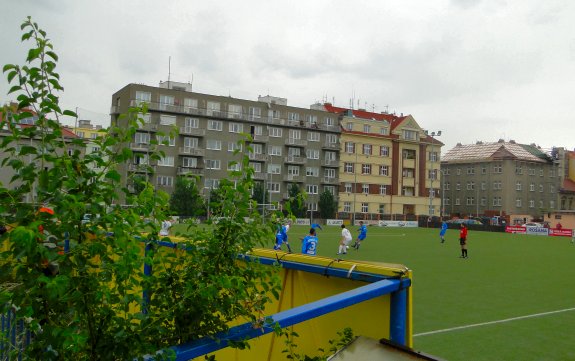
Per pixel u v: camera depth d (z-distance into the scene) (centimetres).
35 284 157
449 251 2706
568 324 891
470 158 10150
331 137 8488
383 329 277
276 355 359
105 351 173
